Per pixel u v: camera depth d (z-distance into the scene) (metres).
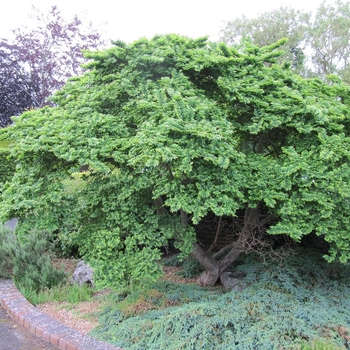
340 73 14.76
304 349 2.19
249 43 3.39
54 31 14.15
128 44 2.91
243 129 2.95
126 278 2.99
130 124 2.99
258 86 2.85
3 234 4.92
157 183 2.71
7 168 9.26
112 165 3.02
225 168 2.45
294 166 2.68
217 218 4.81
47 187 2.70
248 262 4.05
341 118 2.86
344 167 2.67
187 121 2.41
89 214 3.13
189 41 3.16
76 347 2.52
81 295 3.70
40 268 4.23
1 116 15.12
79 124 2.70
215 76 3.06
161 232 3.03
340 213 2.84
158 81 2.80
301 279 3.53
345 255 2.90
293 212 2.71
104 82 3.14
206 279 3.96
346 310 2.88
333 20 15.05
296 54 14.39
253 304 2.84
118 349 2.46
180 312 2.72
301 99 2.82
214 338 2.43
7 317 3.23
